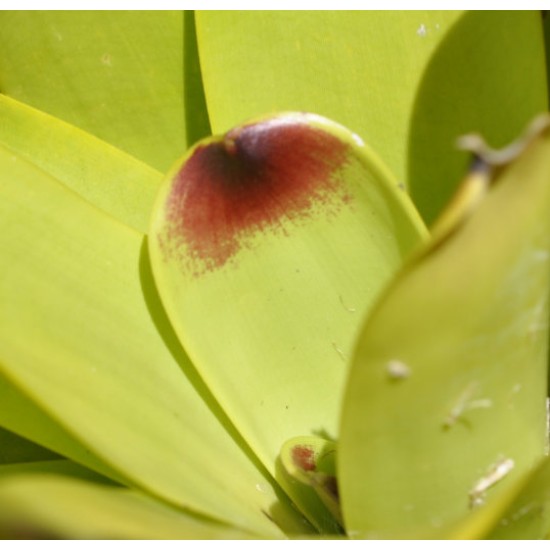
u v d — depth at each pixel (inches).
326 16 20.8
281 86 21.0
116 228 20.0
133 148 22.1
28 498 15.9
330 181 19.3
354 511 17.4
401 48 20.6
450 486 17.3
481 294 16.2
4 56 21.7
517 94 20.1
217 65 21.0
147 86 21.9
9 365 17.7
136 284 19.8
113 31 21.7
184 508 17.8
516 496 16.9
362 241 19.4
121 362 19.1
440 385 16.6
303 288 19.6
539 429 17.9
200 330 19.5
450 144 20.5
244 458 19.7
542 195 16.0
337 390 19.7
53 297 19.1
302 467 18.9
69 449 19.2
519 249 16.1
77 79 21.9
